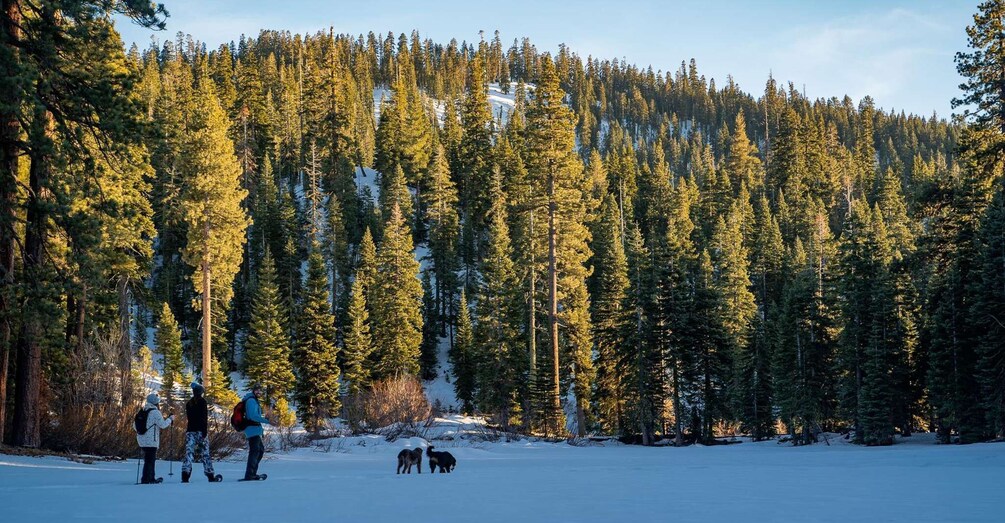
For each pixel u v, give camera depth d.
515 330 55.94
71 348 23.25
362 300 61.47
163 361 56.75
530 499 8.88
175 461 21.20
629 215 102.38
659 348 46.28
